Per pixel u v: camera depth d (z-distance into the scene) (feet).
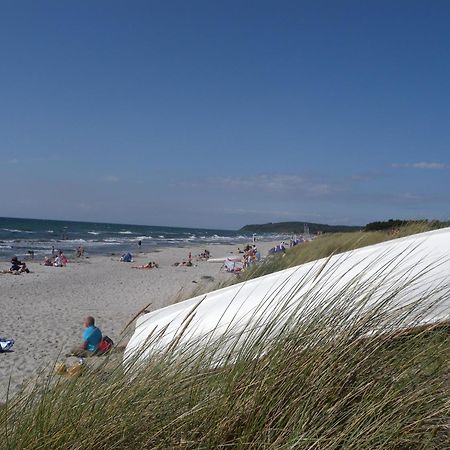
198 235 408.46
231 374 9.07
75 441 7.74
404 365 9.06
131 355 10.43
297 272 17.15
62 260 110.11
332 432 8.14
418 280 13.70
